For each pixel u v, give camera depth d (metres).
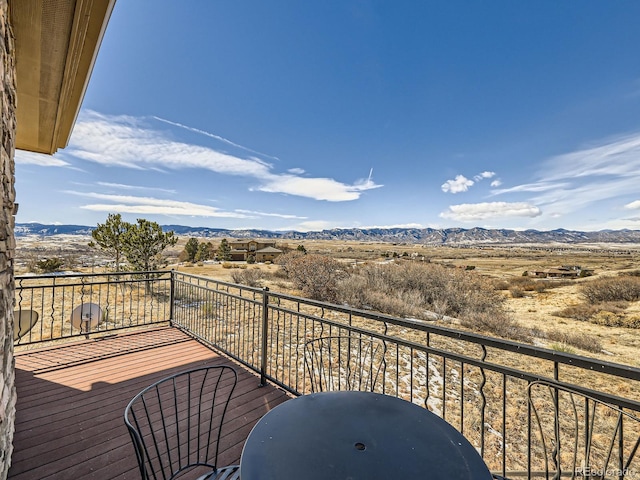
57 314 6.45
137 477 1.69
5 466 1.52
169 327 4.59
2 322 1.47
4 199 1.65
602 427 3.51
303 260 13.59
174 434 2.08
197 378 2.94
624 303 13.27
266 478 0.84
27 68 2.17
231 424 2.23
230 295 3.67
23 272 10.74
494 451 3.00
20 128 3.15
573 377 5.36
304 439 1.05
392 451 0.99
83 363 3.20
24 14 1.66
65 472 1.70
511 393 4.32
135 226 10.70
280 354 4.77
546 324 10.47
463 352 6.25
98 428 2.11
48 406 2.37
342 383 3.90
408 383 4.27
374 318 1.96
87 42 1.93
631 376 1.05
